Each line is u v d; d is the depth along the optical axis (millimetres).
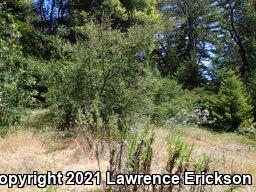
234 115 22250
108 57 13219
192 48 37500
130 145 5762
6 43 12516
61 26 26672
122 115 12781
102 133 7855
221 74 26109
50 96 13273
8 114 11867
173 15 36688
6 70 12164
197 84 30672
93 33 13305
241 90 23719
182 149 5625
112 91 13094
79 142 9578
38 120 13086
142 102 13344
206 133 17766
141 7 29391
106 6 26531
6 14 14062
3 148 9477
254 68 34062
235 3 35906
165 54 37500
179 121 16016
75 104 12453
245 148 14289
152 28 14023
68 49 13523
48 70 13398
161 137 10742
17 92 12188
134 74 13469
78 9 27281
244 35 36656
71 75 13102
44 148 9875
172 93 19531
